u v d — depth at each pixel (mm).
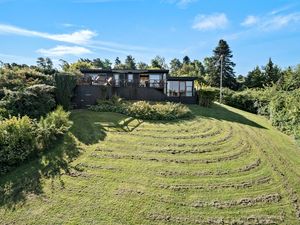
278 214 9891
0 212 9453
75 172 11797
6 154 11938
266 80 56219
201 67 73312
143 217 9305
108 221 9047
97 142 14844
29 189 10609
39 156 12891
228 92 35031
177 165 12828
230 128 19484
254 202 10484
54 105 18156
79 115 19281
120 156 13359
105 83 24875
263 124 24047
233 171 12750
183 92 27734
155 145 14828
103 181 11250
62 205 9750
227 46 57312
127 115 20203
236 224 9227
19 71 19391
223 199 10523
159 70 29453
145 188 10906
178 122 19344
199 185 11344
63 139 14711
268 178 12492
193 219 9320
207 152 14508
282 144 18016
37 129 13586
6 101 15086
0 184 10883
